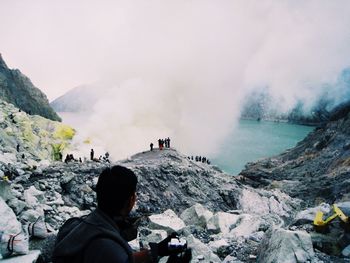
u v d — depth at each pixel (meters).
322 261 8.16
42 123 65.38
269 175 53.62
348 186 35.12
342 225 9.28
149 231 13.02
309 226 10.20
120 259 1.96
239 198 34.47
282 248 8.27
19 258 7.43
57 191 22.33
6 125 50.03
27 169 26.02
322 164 50.69
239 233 13.18
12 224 8.15
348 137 54.88
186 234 13.22
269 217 20.62
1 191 10.48
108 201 2.27
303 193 38.59
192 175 35.75
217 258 9.52
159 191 31.20
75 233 2.16
